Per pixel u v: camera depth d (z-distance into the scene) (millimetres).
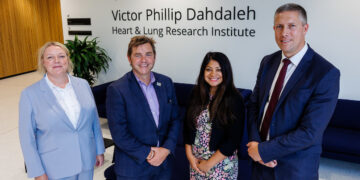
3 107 5641
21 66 8812
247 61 4156
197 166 1915
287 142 1528
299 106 1541
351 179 2975
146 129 1825
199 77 1885
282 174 1662
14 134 4340
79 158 1872
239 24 4082
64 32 5695
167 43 4734
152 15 4738
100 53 5141
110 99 1775
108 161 3473
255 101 1899
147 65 1780
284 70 1646
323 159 3418
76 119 1866
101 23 5250
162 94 1915
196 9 4359
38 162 1765
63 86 1872
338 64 3590
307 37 3691
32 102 1732
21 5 8625
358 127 3346
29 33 8977
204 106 1862
